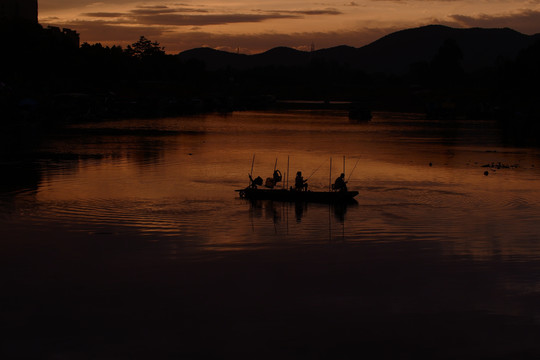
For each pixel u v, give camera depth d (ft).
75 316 51.57
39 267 63.87
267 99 630.74
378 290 58.03
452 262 66.85
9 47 420.77
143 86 601.21
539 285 59.31
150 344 46.80
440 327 49.98
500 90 508.12
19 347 46.37
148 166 144.97
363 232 80.43
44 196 102.78
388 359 44.96
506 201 103.91
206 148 192.44
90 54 510.99
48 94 383.24
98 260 66.44
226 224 84.28
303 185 107.24
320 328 49.62
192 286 58.65
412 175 136.26
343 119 386.73
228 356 45.14
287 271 63.36
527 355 45.52
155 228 81.05
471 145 216.33
